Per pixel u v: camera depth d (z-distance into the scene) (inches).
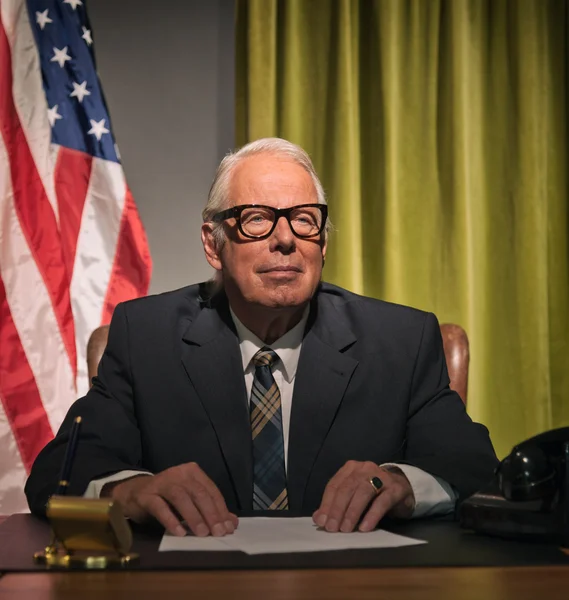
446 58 108.5
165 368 57.4
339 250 105.1
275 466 54.4
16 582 28.8
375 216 108.3
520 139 108.7
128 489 42.6
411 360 58.9
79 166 98.9
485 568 31.0
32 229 93.8
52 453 50.9
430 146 108.1
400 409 57.0
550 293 111.2
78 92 99.9
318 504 53.5
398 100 108.4
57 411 92.7
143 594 26.8
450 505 45.1
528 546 35.5
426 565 31.3
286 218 54.9
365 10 110.2
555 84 111.1
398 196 107.8
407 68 108.5
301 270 54.7
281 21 107.6
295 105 106.5
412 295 107.7
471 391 108.1
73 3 101.0
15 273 92.7
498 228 109.7
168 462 54.9
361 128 109.5
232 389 55.9
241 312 57.7
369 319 60.6
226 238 56.2
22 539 38.8
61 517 31.8
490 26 110.8
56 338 93.3
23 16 97.0
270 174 56.0
